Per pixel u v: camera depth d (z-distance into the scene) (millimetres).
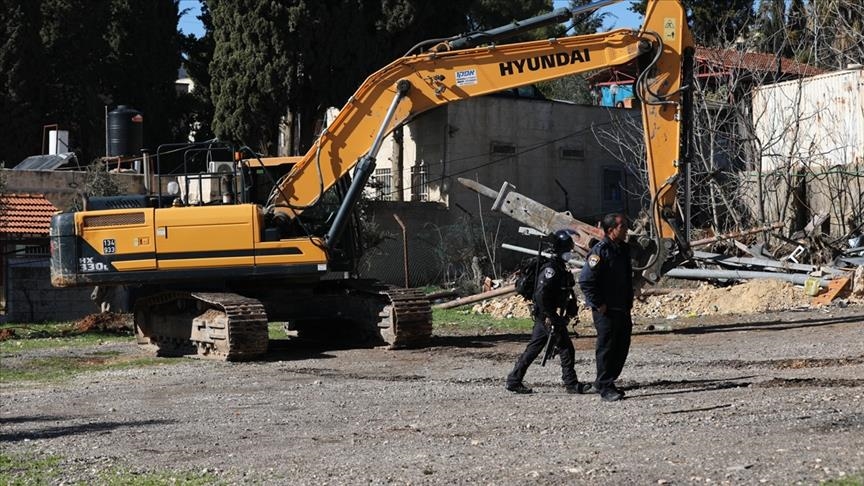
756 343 17109
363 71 37188
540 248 12406
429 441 9602
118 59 47562
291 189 19109
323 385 14367
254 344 17438
